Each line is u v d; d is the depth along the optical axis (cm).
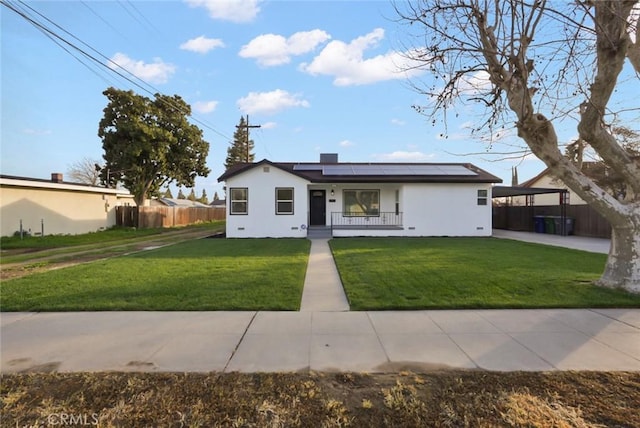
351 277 737
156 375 331
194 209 3597
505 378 323
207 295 604
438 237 1739
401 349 389
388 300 571
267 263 926
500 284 663
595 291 609
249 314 512
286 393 300
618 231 624
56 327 459
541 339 415
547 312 516
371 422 263
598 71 559
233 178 1738
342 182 1792
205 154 3344
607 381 317
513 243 1409
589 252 1118
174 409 279
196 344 404
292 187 1742
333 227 1789
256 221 1741
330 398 293
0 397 295
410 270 804
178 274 776
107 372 338
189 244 1406
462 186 1812
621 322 471
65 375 332
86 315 508
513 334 431
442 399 290
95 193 2298
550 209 2073
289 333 438
